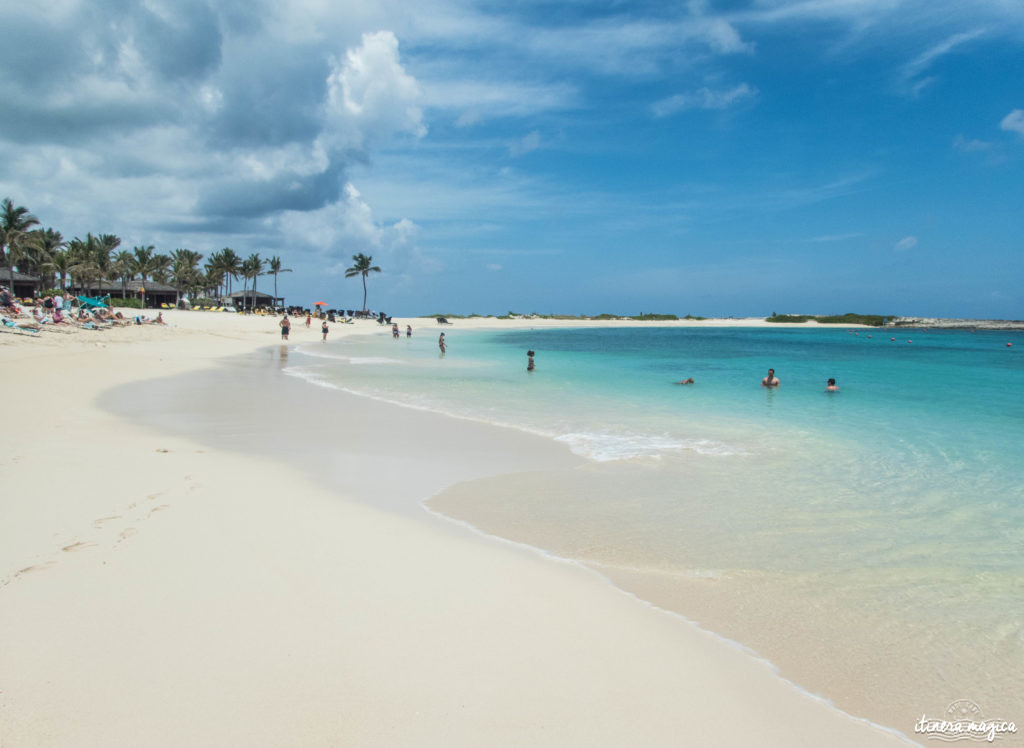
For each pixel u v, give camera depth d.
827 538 7.45
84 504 7.30
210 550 6.10
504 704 3.86
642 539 7.31
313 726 3.53
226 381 21.36
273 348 40.19
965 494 9.34
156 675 3.93
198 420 14.02
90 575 5.35
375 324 95.06
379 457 11.15
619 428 14.55
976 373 31.22
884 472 10.66
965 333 115.38
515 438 13.18
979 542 7.36
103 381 19.47
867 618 5.46
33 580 5.20
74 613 4.67
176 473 9.05
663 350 51.25
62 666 3.97
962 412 17.69
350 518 7.55
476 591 5.58
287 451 11.27
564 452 11.95
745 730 3.80
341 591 5.36
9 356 23.03
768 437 13.68
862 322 162.88
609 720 3.78
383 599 5.27
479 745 3.45
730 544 7.20
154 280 105.38
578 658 4.51
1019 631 5.28
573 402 18.89
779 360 40.56
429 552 6.53
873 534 7.60
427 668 4.22
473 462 11.02
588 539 7.27
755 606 5.64
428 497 8.84
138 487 8.17
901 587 6.11
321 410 16.05
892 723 4.00
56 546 5.97
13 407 13.96
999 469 10.91
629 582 6.09
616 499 8.91
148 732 3.40
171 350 33.22
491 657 4.43
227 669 4.04
